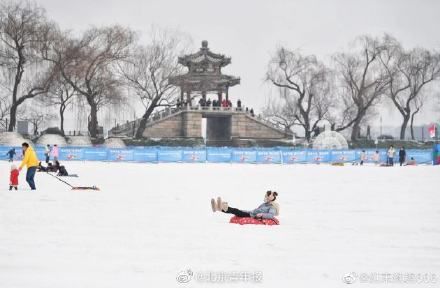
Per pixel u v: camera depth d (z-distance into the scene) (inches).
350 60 7022.6
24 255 734.5
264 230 975.0
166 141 6309.1
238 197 1606.8
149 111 6245.1
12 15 5595.5
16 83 5639.8
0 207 1279.5
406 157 4539.9
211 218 1129.4
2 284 590.2
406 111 7170.3
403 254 773.3
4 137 5073.8
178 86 6274.6
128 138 6215.6
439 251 796.0
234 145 6653.5
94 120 5767.7
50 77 5595.5
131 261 706.2
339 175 2797.7
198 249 791.1
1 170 2886.3
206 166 3735.2
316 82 7052.2
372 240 881.5
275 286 596.7
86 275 631.8
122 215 1157.1
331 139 5600.4
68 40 5826.8
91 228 969.5
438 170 3361.2
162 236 896.3
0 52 5615.2
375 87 6968.5
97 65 5767.7
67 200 1455.5
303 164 4335.6
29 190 1765.5
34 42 5595.5
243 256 746.8
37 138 5728.3
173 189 1866.4
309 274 649.6
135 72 6112.2
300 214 1216.8
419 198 1601.9
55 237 873.5
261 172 3038.9
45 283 595.5
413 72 7052.2
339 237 908.0
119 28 5974.4
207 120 7765.8
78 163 3912.4
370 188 1975.9
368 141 6717.5
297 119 7180.1
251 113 6914.4
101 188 1878.7
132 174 2721.5
